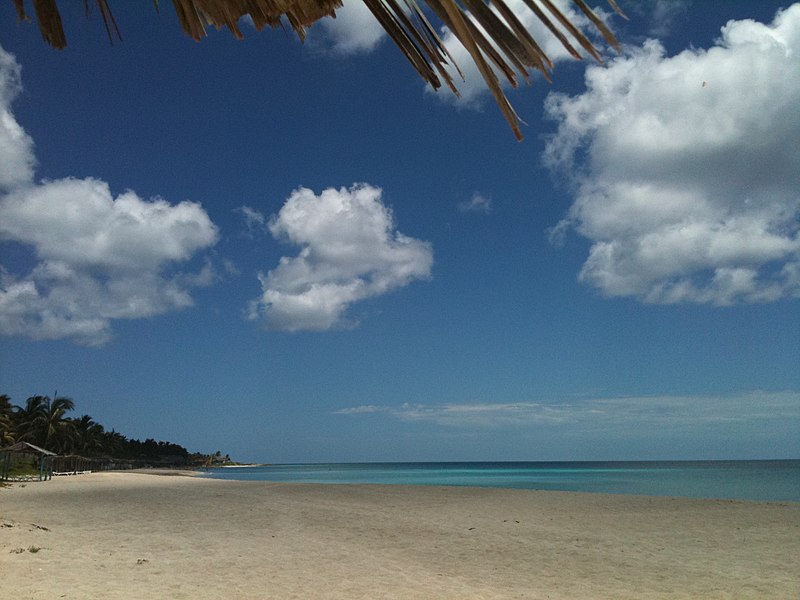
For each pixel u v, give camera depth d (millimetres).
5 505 19578
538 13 1029
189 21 1997
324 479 68688
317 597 7895
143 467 105062
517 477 71750
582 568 10086
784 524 15531
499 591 8422
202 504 21172
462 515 18047
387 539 13055
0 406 60688
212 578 8836
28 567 8570
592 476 71125
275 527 14906
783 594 8391
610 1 1034
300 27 1896
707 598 8180
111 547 11102
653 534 14008
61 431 65625
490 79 1082
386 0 1366
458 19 1065
